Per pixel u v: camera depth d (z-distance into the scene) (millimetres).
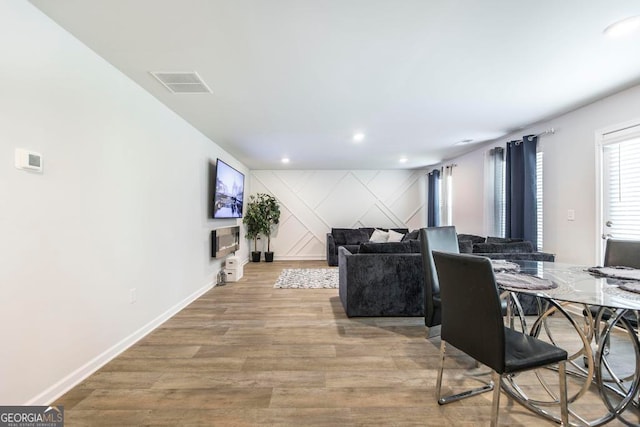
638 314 1736
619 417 1510
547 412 1604
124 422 1486
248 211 6516
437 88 2521
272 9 1523
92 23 1652
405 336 2570
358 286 3033
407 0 1465
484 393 1753
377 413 1566
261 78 2320
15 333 1456
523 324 2039
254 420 1509
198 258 3789
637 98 2488
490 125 3598
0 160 1390
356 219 7227
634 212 2592
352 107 2961
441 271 1606
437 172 6426
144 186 2564
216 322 2889
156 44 1859
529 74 2271
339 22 1640
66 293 1751
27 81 1514
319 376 1921
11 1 1433
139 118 2479
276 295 3887
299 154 5301
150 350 2281
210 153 4215
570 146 3143
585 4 1493
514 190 3854
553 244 3371
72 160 1797
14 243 1452
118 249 2223
